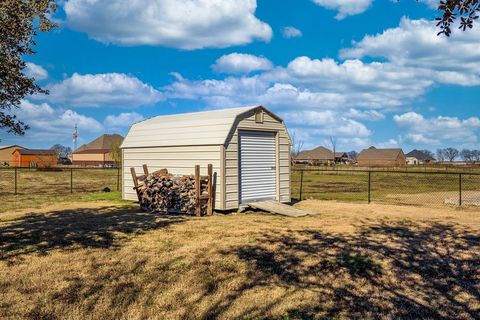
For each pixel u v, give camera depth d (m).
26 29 7.80
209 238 8.70
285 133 15.12
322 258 7.08
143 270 6.36
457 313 4.85
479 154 111.94
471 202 16.08
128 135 16.59
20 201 16.55
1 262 6.74
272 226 10.27
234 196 13.08
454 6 4.38
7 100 8.02
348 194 21.22
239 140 13.42
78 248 7.73
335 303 5.11
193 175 13.56
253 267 6.55
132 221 11.02
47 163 52.09
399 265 6.71
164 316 4.69
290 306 5.00
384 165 82.75
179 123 14.74
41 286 5.62
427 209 13.94
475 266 6.68
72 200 16.89
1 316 4.65
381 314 4.79
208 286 5.67
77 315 4.69
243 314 4.75
